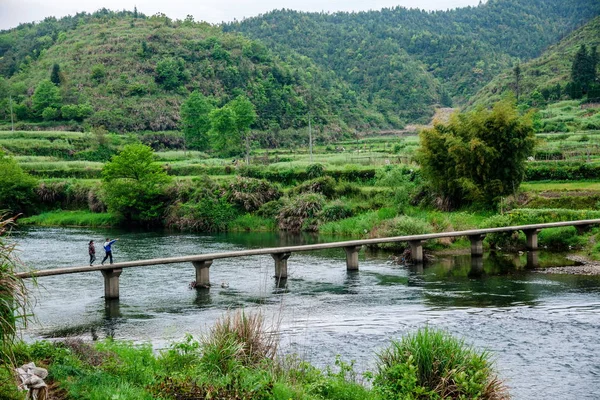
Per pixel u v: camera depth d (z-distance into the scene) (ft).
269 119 490.49
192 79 530.27
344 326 73.36
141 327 76.13
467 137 169.48
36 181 238.07
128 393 41.86
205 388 43.57
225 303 88.79
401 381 45.27
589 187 169.99
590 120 355.56
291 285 101.19
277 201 199.41
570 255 122.93
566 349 62.34
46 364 47.55
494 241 136.05
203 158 344.28
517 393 50.96
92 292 98.27
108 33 630.33
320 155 322.14
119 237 173.06
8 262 41.81
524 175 170.71
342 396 45.37
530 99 478.59
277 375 47.37
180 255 135.23
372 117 633.61
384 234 141.69
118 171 206.59
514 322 73.20
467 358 48.34
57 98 472.44
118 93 495.00
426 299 88.12
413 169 201.16
